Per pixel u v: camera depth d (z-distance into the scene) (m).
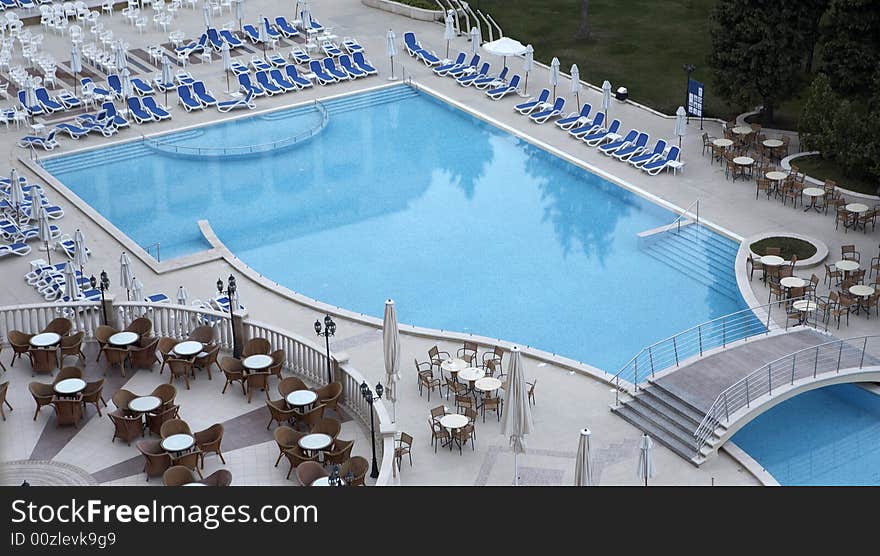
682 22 70.25
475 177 54.16
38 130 56.41
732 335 41.22
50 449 33.31
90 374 36.81
